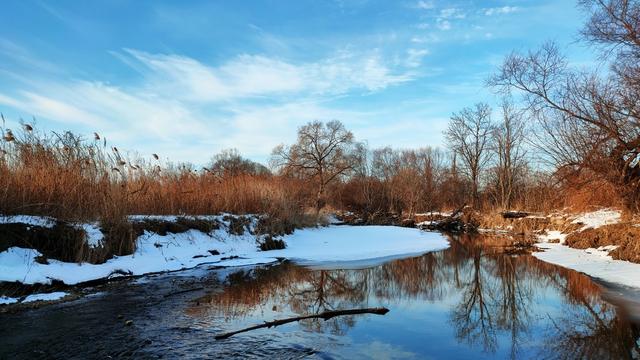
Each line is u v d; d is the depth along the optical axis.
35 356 5.77
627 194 17.52
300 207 24.94
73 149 12.05
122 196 12.36
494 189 47.06
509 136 44.44
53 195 10.92
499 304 9.66
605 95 16.52
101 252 11.05
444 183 55.84
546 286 11.64
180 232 14.49
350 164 51.34
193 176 18.22
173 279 11.17
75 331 6.79
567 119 17.86
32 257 9.56
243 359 5.83
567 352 6.55
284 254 16.73
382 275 13.23
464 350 6.60
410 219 40.41
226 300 9.27
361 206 53.41
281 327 7.42
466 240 25.16
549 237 24.17
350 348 6.50
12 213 10.02
